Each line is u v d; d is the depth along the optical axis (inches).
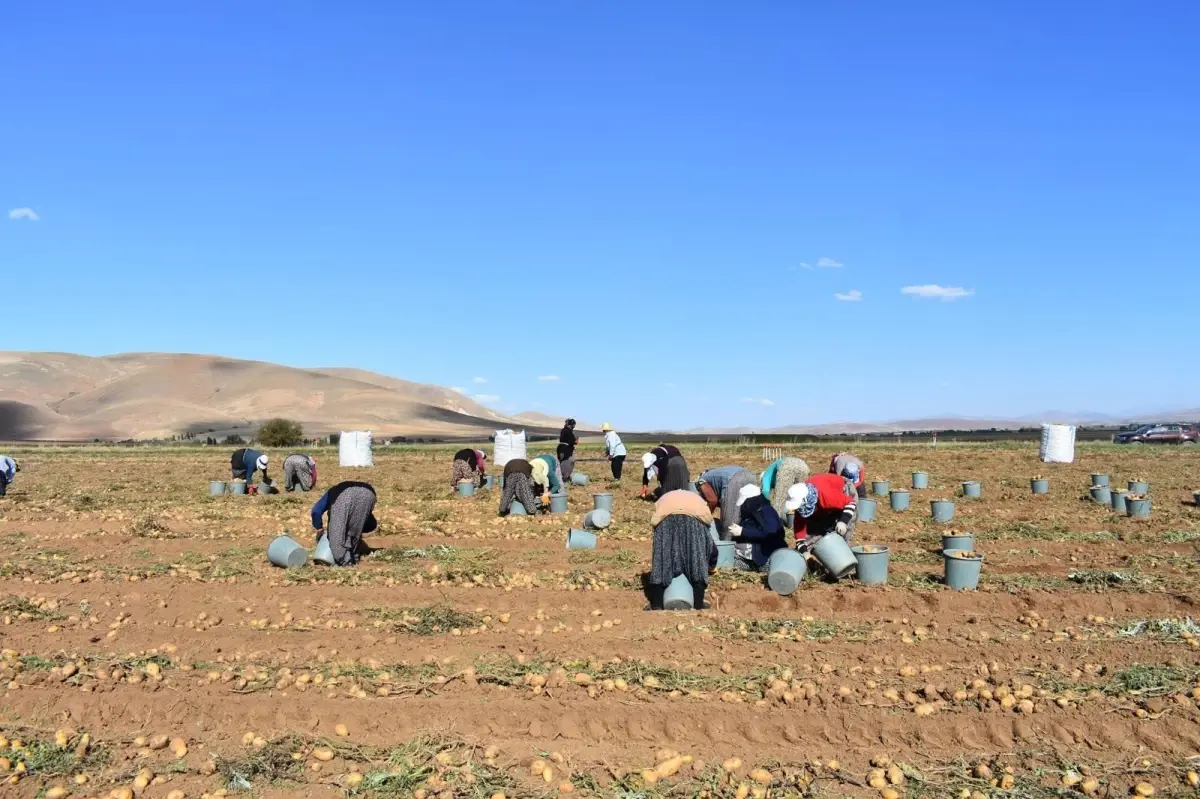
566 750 281.4
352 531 567.8
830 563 487.2
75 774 267.4
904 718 293.1
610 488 1025.5
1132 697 306.7
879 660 353.1
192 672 349.7
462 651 370.3
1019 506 844.6
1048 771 262.5
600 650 370.3
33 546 664.4
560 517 771.4
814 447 2091.5
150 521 775.1
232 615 448.1
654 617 424.2
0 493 1035.3
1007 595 454.6
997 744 282.8
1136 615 428.1
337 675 342.0
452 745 281.9
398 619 431.2
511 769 268.7
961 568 472.4
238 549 639.1
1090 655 354.0
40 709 313.3
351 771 269.1
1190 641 365.7
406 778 261.6
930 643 373.4
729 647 371.9
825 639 383.6
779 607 448.5
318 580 523.5
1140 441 2274.9
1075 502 877.8
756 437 3267.7
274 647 386.6
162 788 260.2
